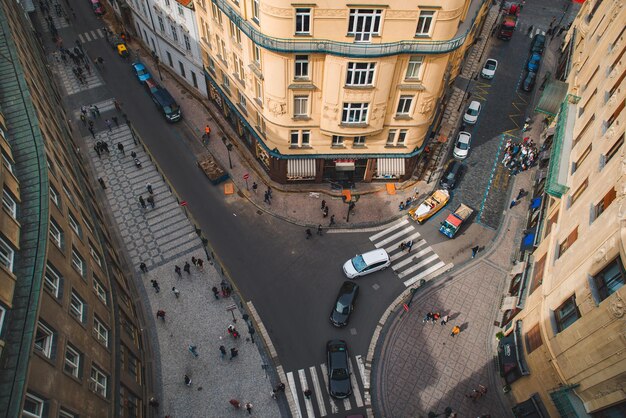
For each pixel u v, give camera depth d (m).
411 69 34.84
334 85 34.69
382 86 34.88
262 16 30.91
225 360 33.97
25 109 25.78
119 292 33.50
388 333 36.25
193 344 34.66
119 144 46.75
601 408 22.66
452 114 55.47
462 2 30.44
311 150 41.69
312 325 36.41
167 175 46.25
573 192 31.78
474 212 44.78
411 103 37.81
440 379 33.81
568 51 57.03
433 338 35.94
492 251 41.78
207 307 36.72
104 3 68.12
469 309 37.72
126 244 40.41
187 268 38.12
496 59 64.06
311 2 29.25
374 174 45.84
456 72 48.88
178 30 49.38
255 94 38.72
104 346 26.25
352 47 31.44
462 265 40.72
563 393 25.05
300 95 36.28
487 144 51.78
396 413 32.28
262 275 39.12
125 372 28.94
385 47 31.64
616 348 21.27
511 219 44.31
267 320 36.47
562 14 73.19
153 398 31.95
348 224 43.19
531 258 35.62
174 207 43.41
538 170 48.09
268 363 34.16
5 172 20.52
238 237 41.62
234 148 49.31
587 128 34.06
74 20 64.94
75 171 36.47
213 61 45.91
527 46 66.88
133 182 45.28
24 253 19.80
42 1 66.81
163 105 51.16
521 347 31.41
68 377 20.44
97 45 61.16
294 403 32.44
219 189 45.31
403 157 43.25
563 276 27.61
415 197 45.75
